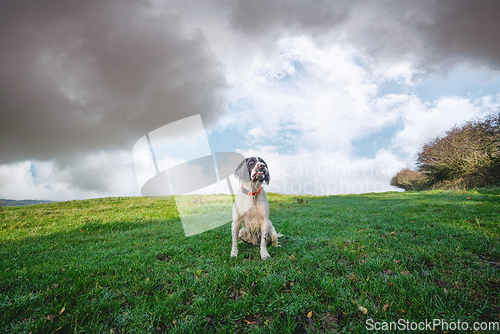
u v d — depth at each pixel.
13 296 2.61
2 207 12.41
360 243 4.26
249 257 3.92
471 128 15.01
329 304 2.36
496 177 13.45
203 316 2.20
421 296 2.31
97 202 14.48
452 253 3.32
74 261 3.92
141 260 3.82
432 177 19.78
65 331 2.08
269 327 2.02
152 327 2.08
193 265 3.52
